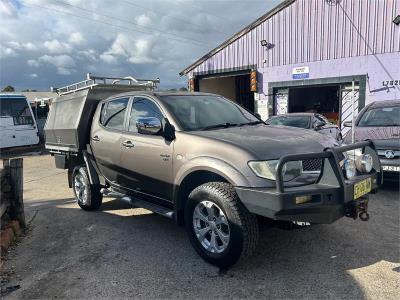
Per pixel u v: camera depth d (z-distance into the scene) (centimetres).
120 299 343
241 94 2297
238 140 397
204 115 488
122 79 745
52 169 1205
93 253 452
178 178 429
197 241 414
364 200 389
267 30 1684
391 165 657
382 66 1402
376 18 1395
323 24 1524
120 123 552
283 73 1662
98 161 600
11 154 1680
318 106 1786
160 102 485
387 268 380
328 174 360
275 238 467
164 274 387
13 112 1669
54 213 646
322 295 334
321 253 421
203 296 341
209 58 1905
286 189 349
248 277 373
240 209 368
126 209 650
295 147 387
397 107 824
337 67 1507
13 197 542
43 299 349
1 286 377
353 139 733
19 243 498
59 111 714
